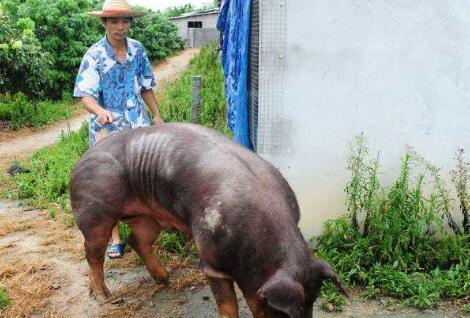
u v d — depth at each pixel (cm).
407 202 515
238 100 608
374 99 536
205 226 363
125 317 462
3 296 488
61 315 470
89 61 532
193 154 391
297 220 374
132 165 430
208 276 374
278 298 304
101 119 506
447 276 486
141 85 570
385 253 500
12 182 884
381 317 446
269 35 525
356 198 530
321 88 534
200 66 2302
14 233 657
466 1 514
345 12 521
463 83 527
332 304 464
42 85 1861
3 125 1545
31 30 1714
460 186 528
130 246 545
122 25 524
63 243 619
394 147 543
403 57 527
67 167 902
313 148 544
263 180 368
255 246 342
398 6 520
